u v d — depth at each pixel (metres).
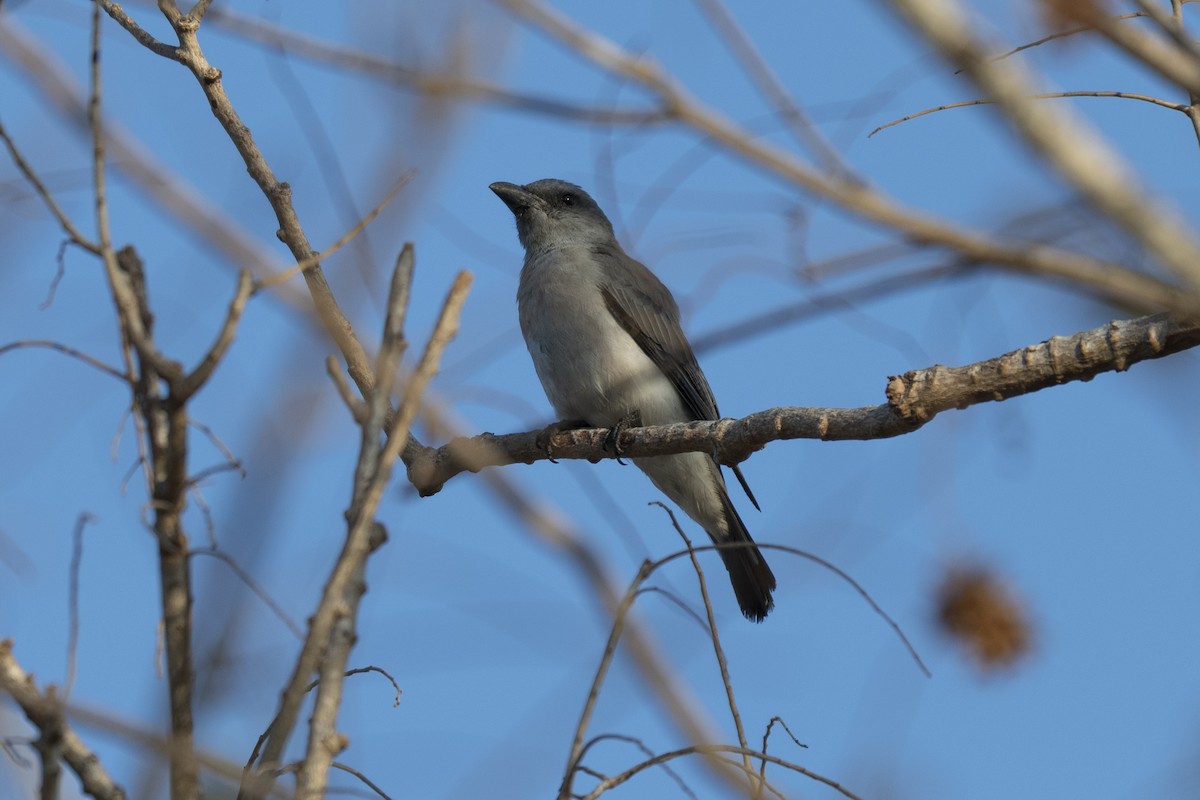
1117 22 4.22
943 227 4.88
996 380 8.80
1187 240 3.99
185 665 5.60
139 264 6.22
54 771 5.46
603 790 6.41
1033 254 4.78
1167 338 8.34
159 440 5.86
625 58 5.31
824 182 4.97
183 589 5.70
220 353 5.71
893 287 5.84
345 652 5.64
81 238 6.07
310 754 5.45
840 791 6.53
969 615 7.64
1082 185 4.00
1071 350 8.63
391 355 5.95
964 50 4.00
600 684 6.44
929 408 9.03
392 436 5.77
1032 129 4.01
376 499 5.66
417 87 6.57
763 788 6.75
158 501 5.75
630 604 6.72
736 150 5.07
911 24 4.00
